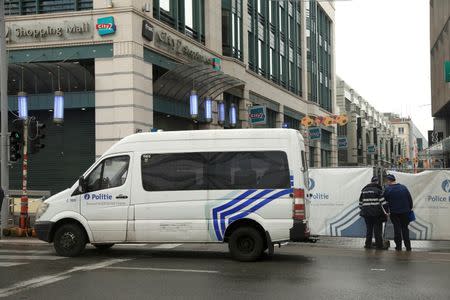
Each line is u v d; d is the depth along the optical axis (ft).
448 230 45.34
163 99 79.20
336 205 46.98
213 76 80.23
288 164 35.68
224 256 38.47
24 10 73.26
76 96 71.05
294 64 152.46
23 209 51.85
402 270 32.07
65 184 72.28
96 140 70.18
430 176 45.80
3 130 54.95
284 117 140.56
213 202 36.17
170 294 25.40
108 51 70.23
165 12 81.51
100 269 32.42
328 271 31.71
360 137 242.37
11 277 29.73
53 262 35.24
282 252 40.70
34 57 71.92
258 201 35.58
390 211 42.14
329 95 194.49
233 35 106.01
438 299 24.23
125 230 36.96
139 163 37.32
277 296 24.89
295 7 155.53
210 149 36.70
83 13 71.00
